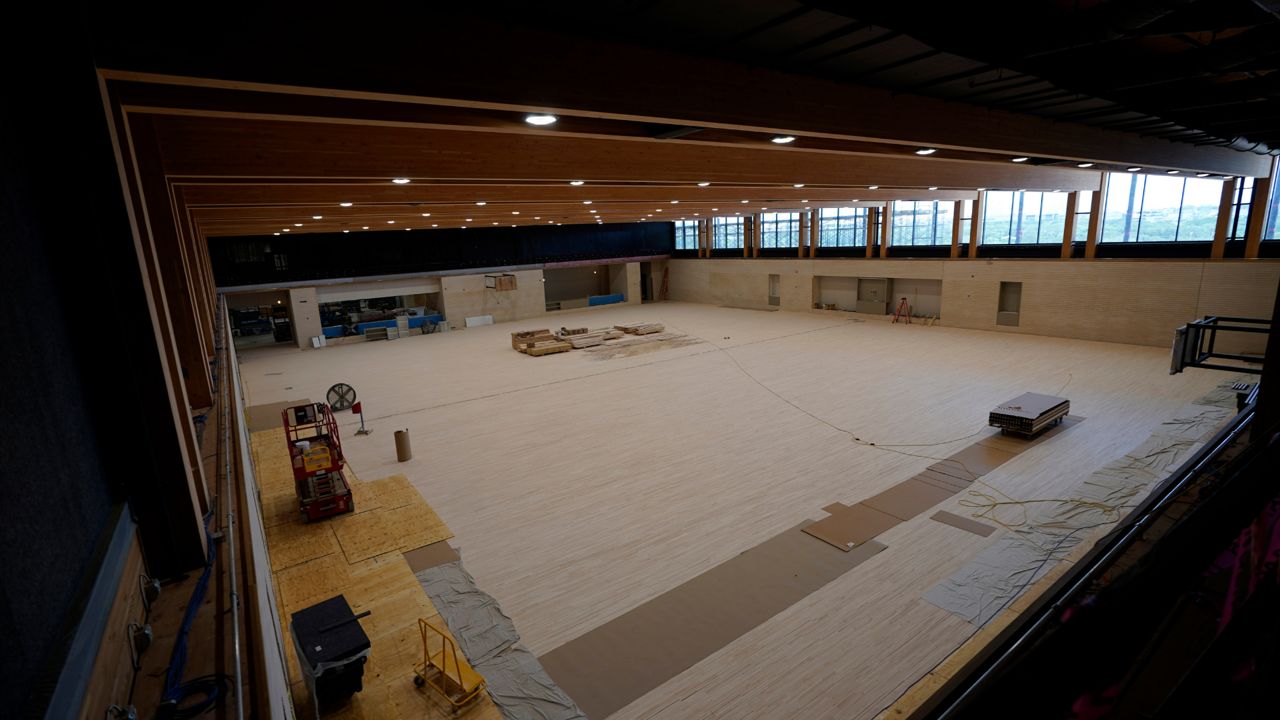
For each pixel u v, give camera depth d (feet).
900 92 22.06
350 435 46.24
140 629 6.72
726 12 14.11
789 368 62.34
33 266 6.15
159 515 7.93
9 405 4.68
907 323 87.35
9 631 4.05
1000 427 40.88
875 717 17.58
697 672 19.67
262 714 5.57
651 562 26.37
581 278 137.90
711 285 125.39
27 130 6.79
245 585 7.74
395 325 102.32
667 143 35.45
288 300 96.63
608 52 14.84
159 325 10.43
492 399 55.88
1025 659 2.80
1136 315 63.82
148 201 17.38
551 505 32.48
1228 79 22.09
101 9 9.21
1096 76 19.20
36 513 4.95
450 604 23.68
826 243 109.91
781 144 24.76
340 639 16.90
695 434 43.14
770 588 24.02
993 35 15.08
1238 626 3.58
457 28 12.51
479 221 82.99
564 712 18.21
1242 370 28.94
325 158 26.58
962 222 91.81
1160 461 34.22
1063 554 25.27
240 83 10.43
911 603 22.61
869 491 32.48
